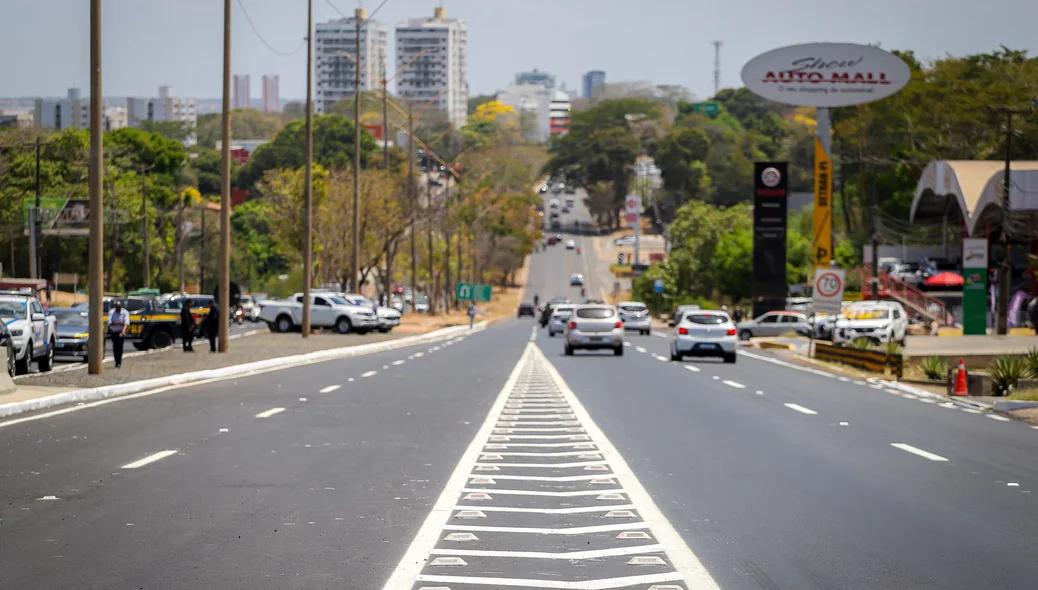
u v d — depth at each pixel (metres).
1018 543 16.94
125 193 145.00
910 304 129.12
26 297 51.38
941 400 43.91
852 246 169.88
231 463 24.14
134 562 14.98
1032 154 127.69
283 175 142.88
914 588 14.12
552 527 17.80
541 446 27.80
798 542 16.80
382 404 38.34
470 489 21.31
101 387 41.97
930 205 124.44
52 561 15.00
